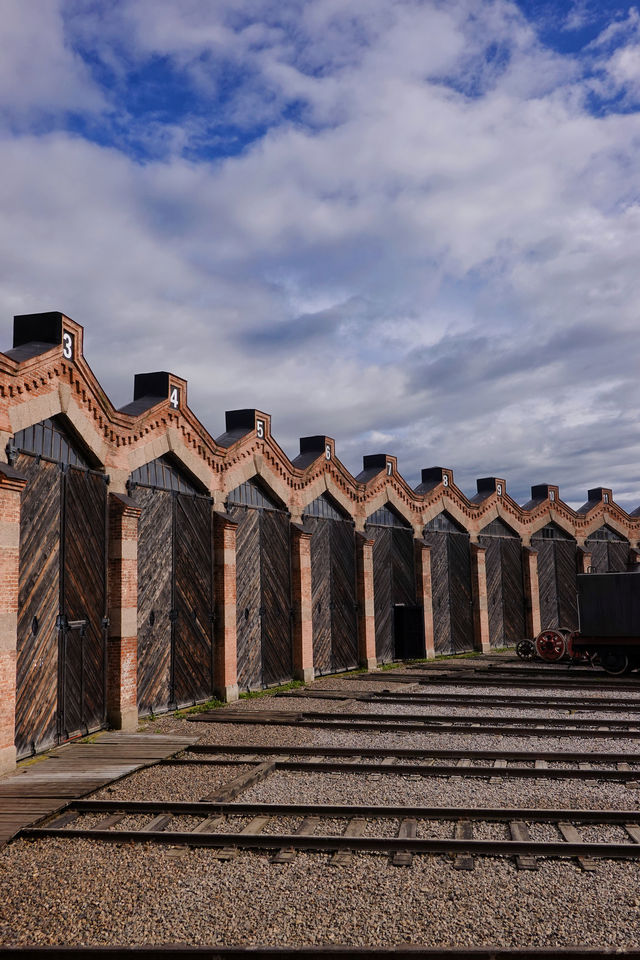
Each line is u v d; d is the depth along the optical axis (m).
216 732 14.49
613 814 8.41
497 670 25.31
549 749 12.59
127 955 5.46
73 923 6.07
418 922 5.95
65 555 13.81
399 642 29.00
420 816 8.60
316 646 24.38
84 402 14.38
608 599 23.84
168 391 17.44
